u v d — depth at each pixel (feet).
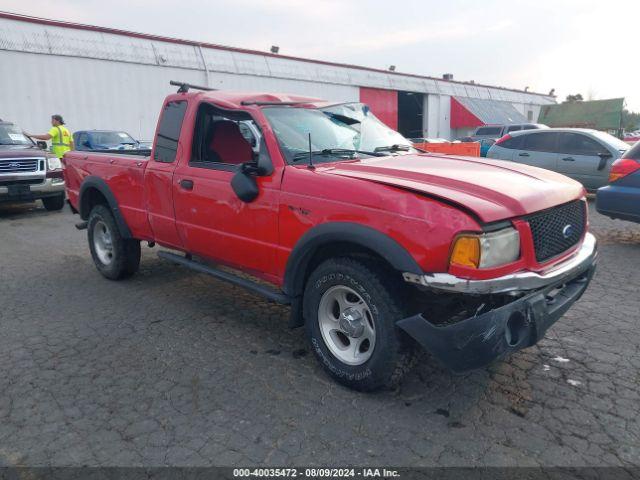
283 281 11.78
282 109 13.03
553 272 9.75
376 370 10.00
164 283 18.21
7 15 54.13
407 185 9.67
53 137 40.93
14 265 21.03
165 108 15.19
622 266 19.34
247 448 8.89
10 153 32.50
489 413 9.83
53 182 34.27
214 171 13.14
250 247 12.37
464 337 8.87
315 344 11.25
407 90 109.81
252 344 13.10
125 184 16.47
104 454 8.78
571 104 110.83
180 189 14.11
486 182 10.18
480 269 8.76
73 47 58.54
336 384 11.02
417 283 9.09
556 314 9.93
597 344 12.66
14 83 54.34
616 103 102.99
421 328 9.19
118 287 17.83
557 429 9.30
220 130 14.44
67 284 18.28
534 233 9.69
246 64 77.10
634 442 8.90
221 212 12.92
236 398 10.50
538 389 10.66
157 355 12.50
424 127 118.32
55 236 27.22
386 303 9.67
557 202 10.23
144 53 65.10
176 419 9.78
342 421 9.62
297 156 11.85
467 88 128.98
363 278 9.87
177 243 15.05
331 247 10.96
